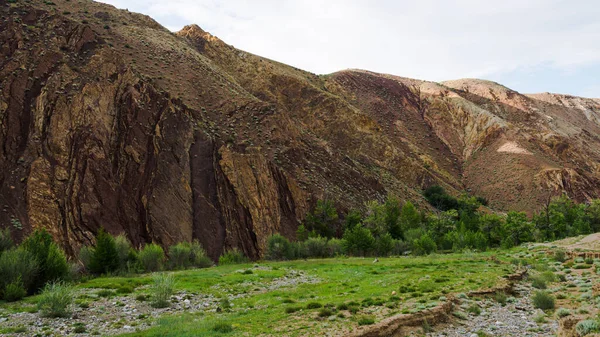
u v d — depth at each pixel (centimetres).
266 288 3216
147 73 8875
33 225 5372
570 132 18475
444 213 9550
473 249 6744
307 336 1678
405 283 3022
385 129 16312
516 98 19838
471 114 17512
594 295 2398
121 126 7062
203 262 5225
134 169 6650
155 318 2177
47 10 8769
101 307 2444
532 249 5672
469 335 1778
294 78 13962
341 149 12412
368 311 2109
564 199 10894
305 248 6272
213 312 2308
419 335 1788
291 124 9462
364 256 6419
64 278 3212
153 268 4634
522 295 2695
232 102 9419
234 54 14362
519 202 13362
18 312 2303
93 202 5947
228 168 7312
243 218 6888
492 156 15612
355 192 9169
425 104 19000
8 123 6284
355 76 19825
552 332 1756
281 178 7862
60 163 6112
